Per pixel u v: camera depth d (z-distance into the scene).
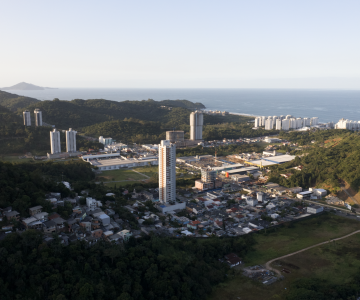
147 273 151.00
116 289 142.00
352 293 152.38
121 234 178.50
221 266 175.38
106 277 146.38
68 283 135.62
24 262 138.50
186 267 163.12
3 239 144.12
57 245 149.25
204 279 159.00
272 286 159.12
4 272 131.62
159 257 162.62
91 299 131.25
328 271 171.12
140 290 143.00
